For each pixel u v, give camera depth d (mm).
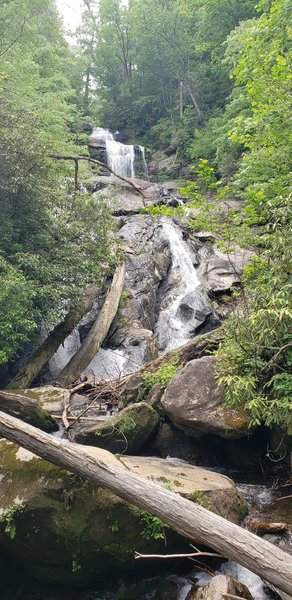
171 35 27516
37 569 3717
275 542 3684
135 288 12375
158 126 29562
